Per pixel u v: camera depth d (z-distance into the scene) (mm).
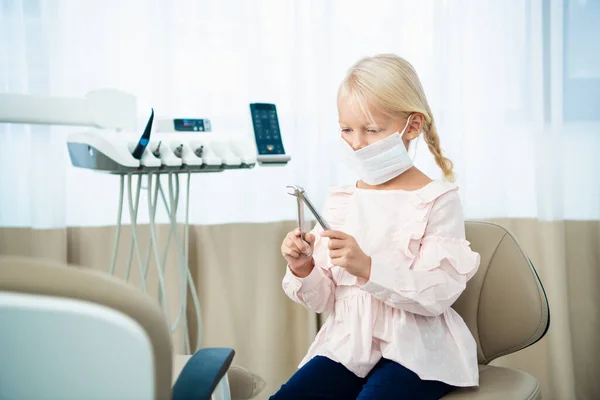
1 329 573
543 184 2029
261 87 2021
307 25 2016
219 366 853
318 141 2025
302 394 1183
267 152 1739
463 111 2027
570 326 2082
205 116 2012
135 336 590
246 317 2074
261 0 2000
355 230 1269
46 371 602
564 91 2061
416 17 2025
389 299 1135
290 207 2057
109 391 616
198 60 2006
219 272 2057
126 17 1987
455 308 1343
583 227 2084
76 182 2006
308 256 1246
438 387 1142
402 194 1269
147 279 2053
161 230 2031
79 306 569
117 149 1479
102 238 2027
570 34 2049
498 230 1342
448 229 1217
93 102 1564
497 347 1316
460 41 2012
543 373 2105
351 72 1292
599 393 2111
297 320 2094
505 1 2033
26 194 1997
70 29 1969
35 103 1499
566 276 2057
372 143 1262
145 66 1999
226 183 2041
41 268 562
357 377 1210
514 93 2057
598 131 2057
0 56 1943
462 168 2031
